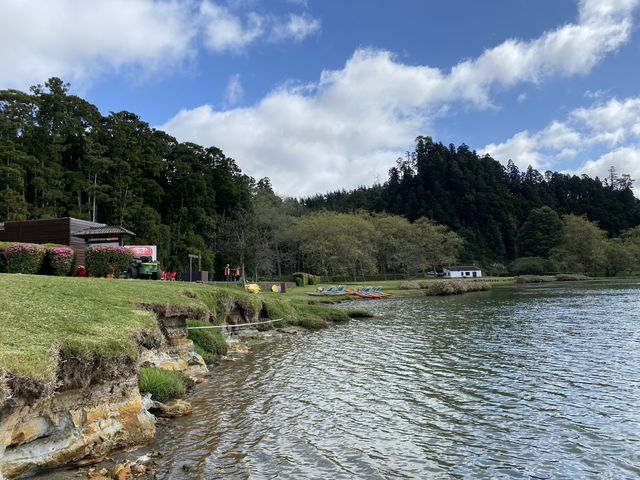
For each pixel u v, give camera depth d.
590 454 7.89
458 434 8.89
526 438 8.66
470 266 132.88
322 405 10.80
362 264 100.00
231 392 11.96
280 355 17.58
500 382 12.87
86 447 7.19
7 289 9.98
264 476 6.95
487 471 7.24
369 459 7.68
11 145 53.62
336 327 27.30
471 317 30.14
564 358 15.95
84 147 63.25
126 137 68.38
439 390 12.12
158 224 64.56
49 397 6.34
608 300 40.50
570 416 9.89
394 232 113.19
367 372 14.37
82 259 26.48
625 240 117.75
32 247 18.67
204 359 15.59
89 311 9.82
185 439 8.48
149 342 10.11
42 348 6.68
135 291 14.51
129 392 8.23
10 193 48.00
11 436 6.01
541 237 146.00
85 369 7.23
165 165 76.19
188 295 18.42
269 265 84.94
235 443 8.32
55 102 64.12
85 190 58.56
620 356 16.08
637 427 9.16
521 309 34.59
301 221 97.69
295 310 30.66
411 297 55.69
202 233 75.75
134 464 7.23
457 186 183.75
